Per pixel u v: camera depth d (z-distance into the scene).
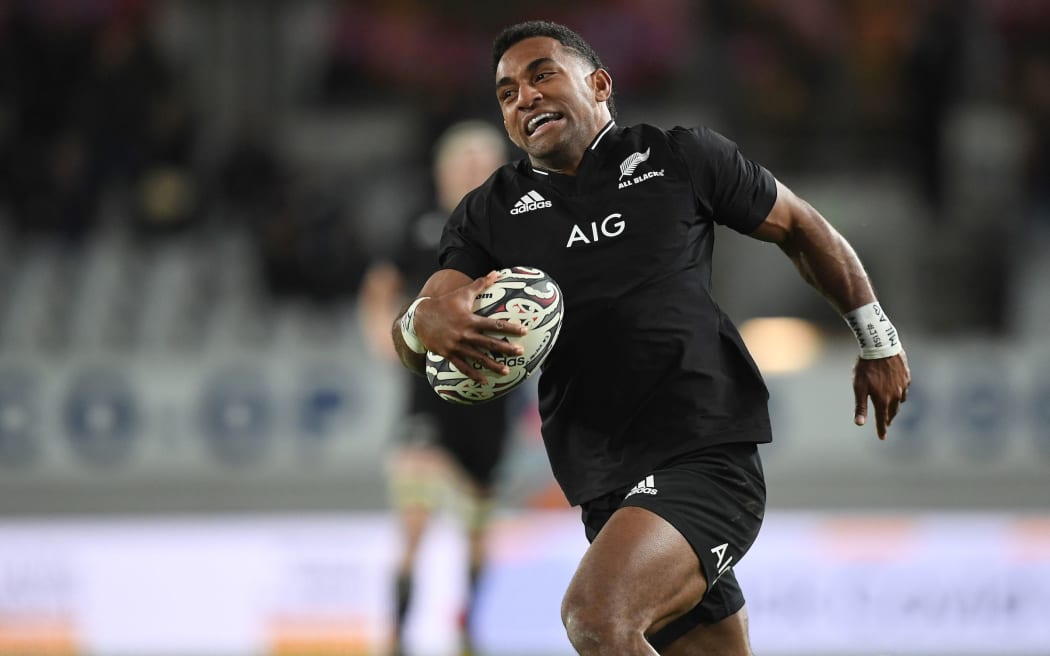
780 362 31.47
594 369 11.86
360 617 25.34
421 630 25.30
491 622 25.44
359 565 25.48
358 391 29.11
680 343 11.73
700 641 12.50
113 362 29.23
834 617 25.47
